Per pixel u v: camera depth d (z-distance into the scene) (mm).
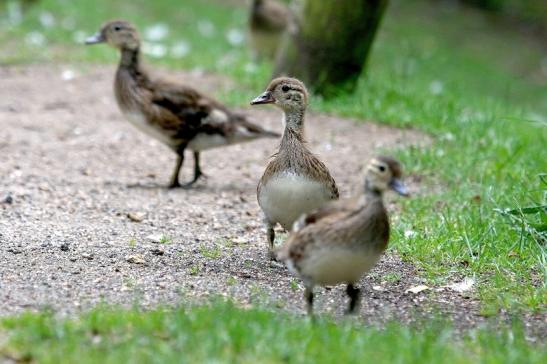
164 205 13195
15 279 9570
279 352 7410
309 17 18828
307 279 8625
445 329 8328
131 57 14266
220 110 14164
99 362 7207
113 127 17625
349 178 14789
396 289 10086
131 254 10773
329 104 18812
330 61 18953
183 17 32438
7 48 23516
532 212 11492
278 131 17281
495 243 11352
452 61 32375
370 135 17234
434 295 9922
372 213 8289
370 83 20125
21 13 26969
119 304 8797
